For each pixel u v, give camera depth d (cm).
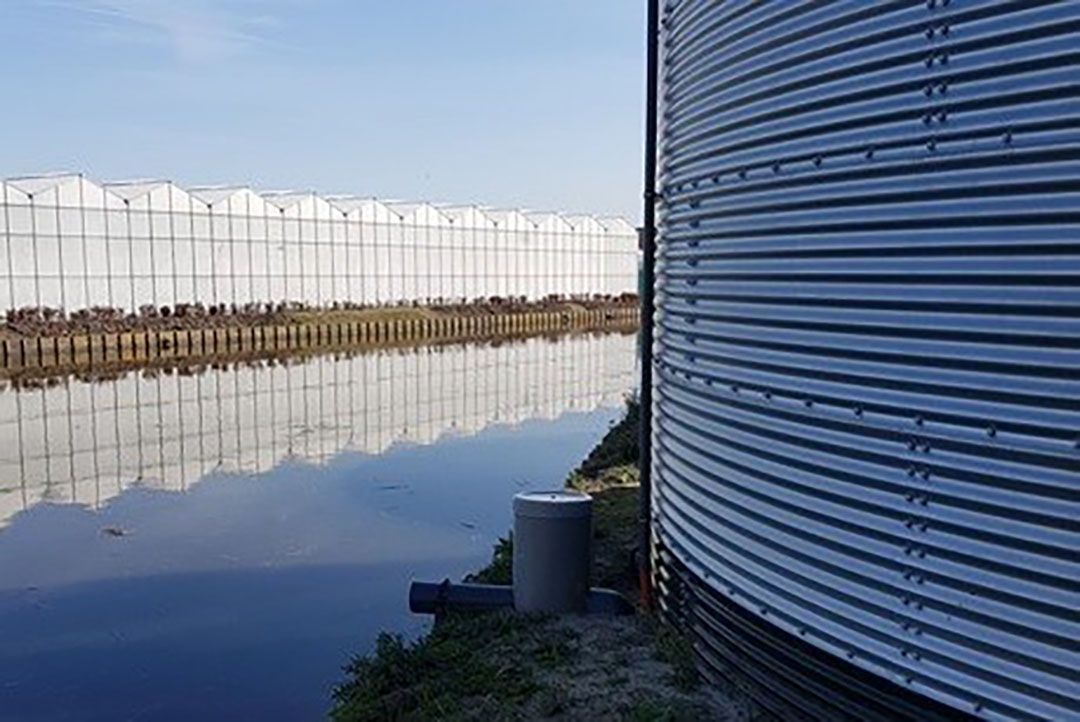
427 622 740
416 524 1058
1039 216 251
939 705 282
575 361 3073
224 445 1608
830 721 328
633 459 1016
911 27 287
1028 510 254
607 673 445
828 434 327
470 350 3406
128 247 2838
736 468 390
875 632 306
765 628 369
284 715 597
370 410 2012
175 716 602
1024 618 256
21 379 2392
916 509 288
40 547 995
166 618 776
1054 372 247
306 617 768
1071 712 245
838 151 320
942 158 278
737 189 388
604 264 4866
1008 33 257
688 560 448
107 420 1875
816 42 330
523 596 537
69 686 650
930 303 282
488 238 4159
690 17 446
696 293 436
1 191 2541
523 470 1372
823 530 330
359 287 3584
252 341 3034
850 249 314
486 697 435
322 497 1204
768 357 363
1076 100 242
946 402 277
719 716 387
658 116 518
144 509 1159
